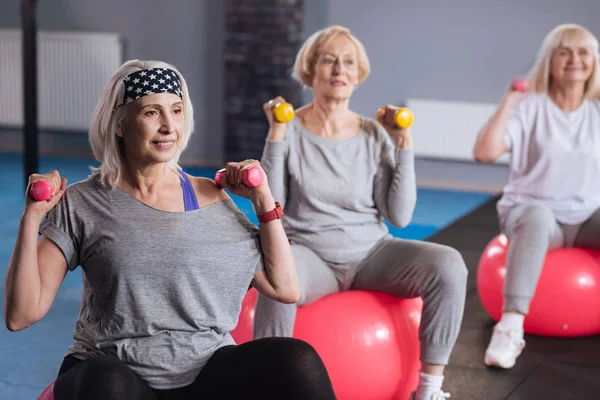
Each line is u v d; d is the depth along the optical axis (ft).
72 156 25.64
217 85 24.22
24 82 19.49
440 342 7.75
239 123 23.76
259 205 5.96
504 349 9.68
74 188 5.78
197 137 24.68
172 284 5.66
